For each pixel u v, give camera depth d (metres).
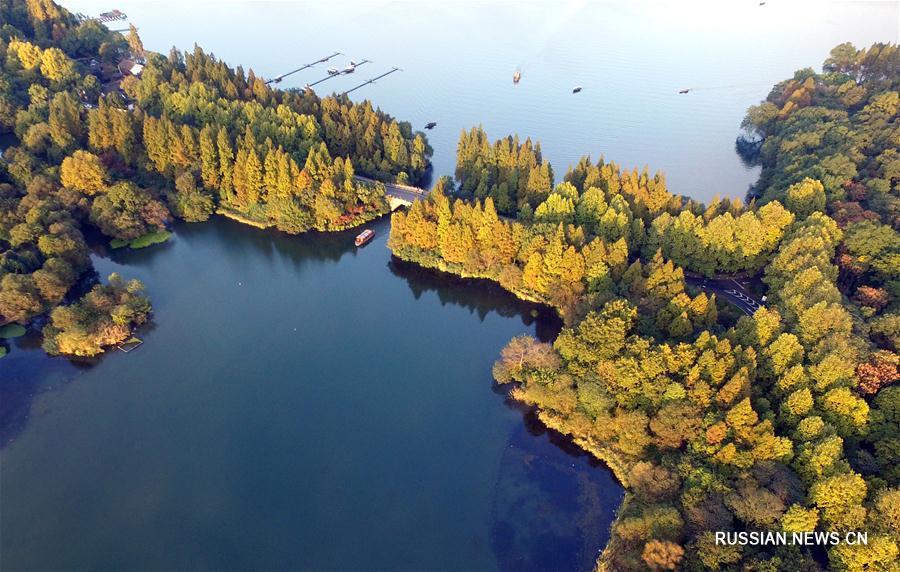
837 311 152.88
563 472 154.50
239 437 167.12
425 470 157.25
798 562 114.88
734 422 134.62
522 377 174.00
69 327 185.38
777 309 170.88
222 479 155.62
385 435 167.12
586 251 192.12
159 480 155.38
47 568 136.12
